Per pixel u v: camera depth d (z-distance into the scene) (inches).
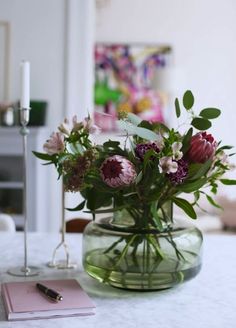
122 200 45.6
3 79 140.7
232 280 52.2
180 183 44.3
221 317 42.3
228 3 249.8
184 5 247.3
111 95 246.8
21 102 52.6
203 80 251.1
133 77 247.4
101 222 49.0
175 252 46.2
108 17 244.2
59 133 47.1
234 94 253.0
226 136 254.1
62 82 141.3
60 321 40.7
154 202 44.5
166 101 249.1
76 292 45.2
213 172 47.0
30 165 133.5
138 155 44.4
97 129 47.2
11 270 53.7
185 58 249.3
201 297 47.0
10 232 72.4
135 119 48.6
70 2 139.1
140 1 244.8
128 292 47.8
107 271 46.6
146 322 40.9
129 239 45.9
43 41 140.4
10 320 40.4
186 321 41.3
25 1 139.5
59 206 141.0
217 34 249.9
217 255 61.7
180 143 43.4
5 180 143.0
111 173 42.1
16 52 140.3
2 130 131.5
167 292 48.1
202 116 47.7
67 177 45.3
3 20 139.6
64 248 60.1
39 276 52.2
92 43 142.0
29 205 134.3
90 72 141.9
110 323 40.5
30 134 132.6
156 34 247.3
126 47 245.9
